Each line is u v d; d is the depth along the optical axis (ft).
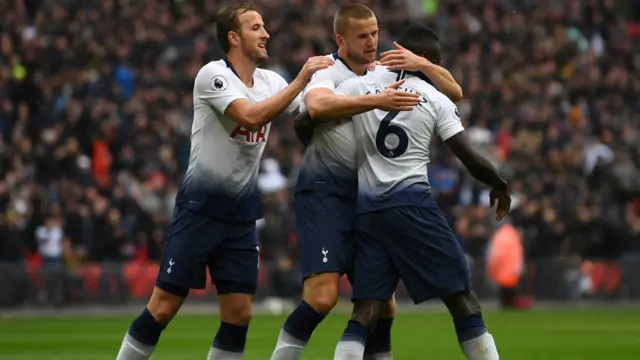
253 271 51.39
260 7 177.27
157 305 50.67
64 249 132.67
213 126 50.01
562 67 188.96
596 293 151.33
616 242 155.53
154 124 151.02
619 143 173.58
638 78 196.44
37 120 149.38
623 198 162.71
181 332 98.94
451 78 49.24
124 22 166.91
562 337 95.50
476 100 172.76
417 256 48.16
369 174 48.75
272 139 150.51
